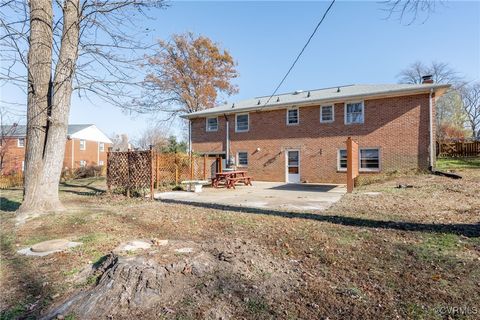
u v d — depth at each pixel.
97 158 37.78
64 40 7.21
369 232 4.80
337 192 11.46
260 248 3.88
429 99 13.53
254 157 18.41
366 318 2.33
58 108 7.25
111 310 2.45
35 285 3.05
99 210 7.37
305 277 3.07
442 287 2.84
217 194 11.33
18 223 6.06
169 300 2.57
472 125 36.59
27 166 7.08
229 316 2.37
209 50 30.47
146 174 10.36
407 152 13.92
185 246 3.58
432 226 5.07
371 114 14.85
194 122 21.14
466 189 8.85
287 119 17.28
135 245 3.65
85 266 3.54
